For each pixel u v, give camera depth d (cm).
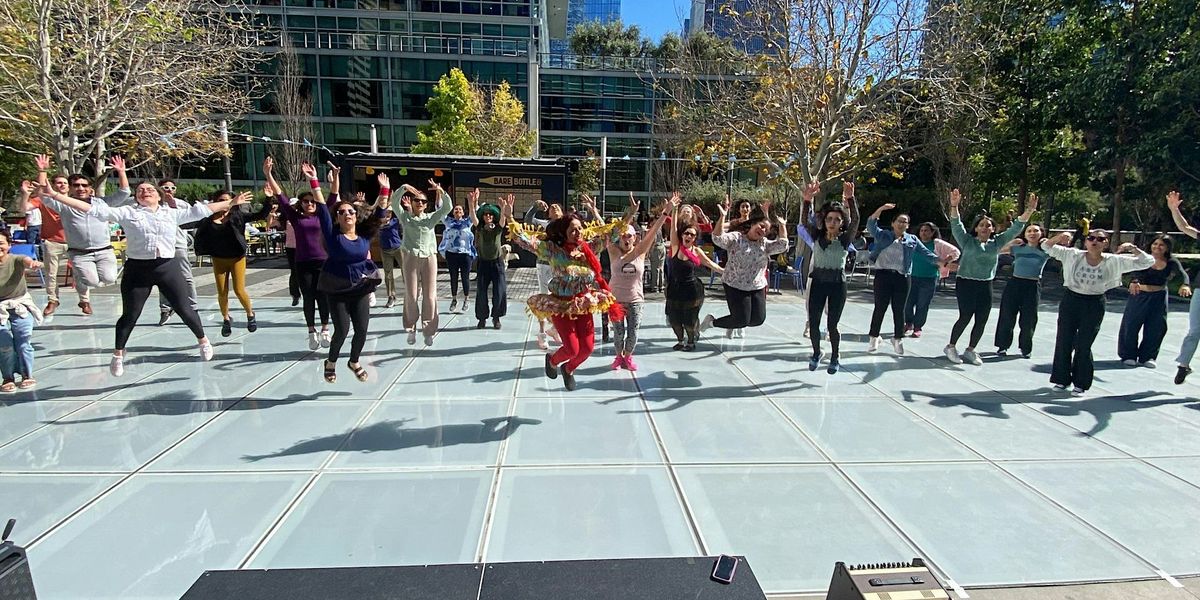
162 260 562
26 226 1188
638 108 4547
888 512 345
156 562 286
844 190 602
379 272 541
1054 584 282
